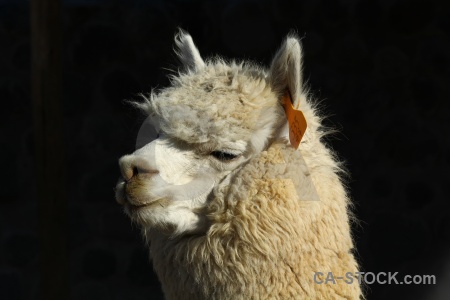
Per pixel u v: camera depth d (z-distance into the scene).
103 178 23.70
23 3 23.75
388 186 23.73
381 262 23.58
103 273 23.64
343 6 23.58
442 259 23.55
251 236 9.20
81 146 23.75
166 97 9.78
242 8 23.44
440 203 23.78
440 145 23.80
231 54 23.56
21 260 23.52
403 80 23.78
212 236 9.42
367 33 23.75
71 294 23.53
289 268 9.24
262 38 23.52
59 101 19.38
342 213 9.79
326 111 23.61
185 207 9.56
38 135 19.28
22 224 23.55
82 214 23.67
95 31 23.64
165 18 23.55
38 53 19.11
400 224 23.67
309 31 23.66
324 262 9.40
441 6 23.58
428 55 23.72
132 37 23.59
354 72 23.78
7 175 23.53
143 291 23.61
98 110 23.72
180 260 9.80
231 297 9.42
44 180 19.31
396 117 23.80
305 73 23.66
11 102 23.58
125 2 23.73
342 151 23.67
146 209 9.44
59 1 19.27
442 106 23.80
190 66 11.04
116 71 23.64
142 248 23.64
